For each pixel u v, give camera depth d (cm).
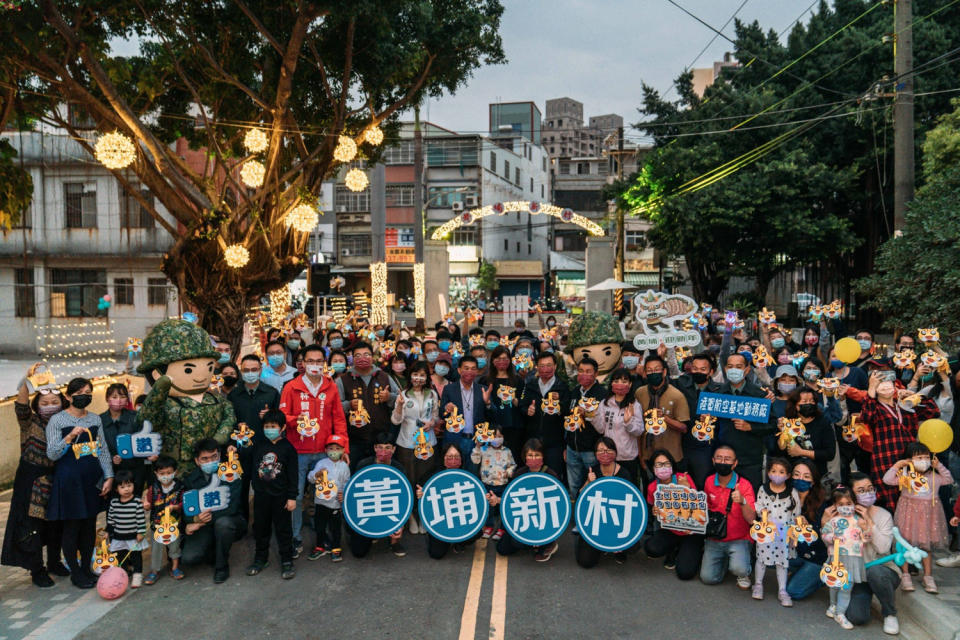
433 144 4656
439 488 674
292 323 1398
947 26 2177
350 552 701
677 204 2445
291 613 564
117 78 1216
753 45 2664
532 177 5669
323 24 1211
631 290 3822
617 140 3384
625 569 656
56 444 593
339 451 679
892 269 1138
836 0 2584
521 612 563
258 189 1179
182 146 2203
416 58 1203
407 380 840
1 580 639
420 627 539
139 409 646
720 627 538
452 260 4662
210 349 691
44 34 992
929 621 526
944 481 596
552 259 5547
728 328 905
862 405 675
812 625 543
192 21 1134
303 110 1381
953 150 1662
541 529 656
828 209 2438
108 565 600
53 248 2362
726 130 2505
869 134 2241
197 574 646
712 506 608
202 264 1185
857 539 537
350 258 4559
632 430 691
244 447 670
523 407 765
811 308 1051
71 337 2369
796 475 577
